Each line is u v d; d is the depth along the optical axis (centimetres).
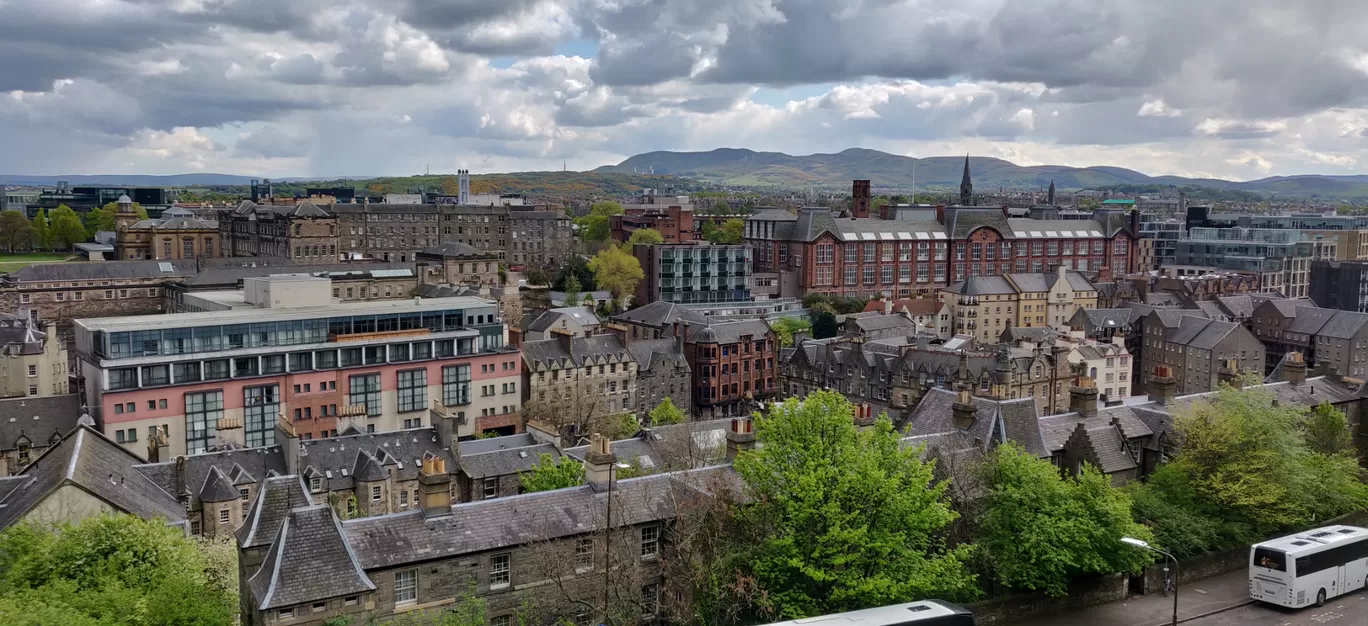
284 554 5666
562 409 16050
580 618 6494
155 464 9488
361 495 10538
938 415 9438
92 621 5503
